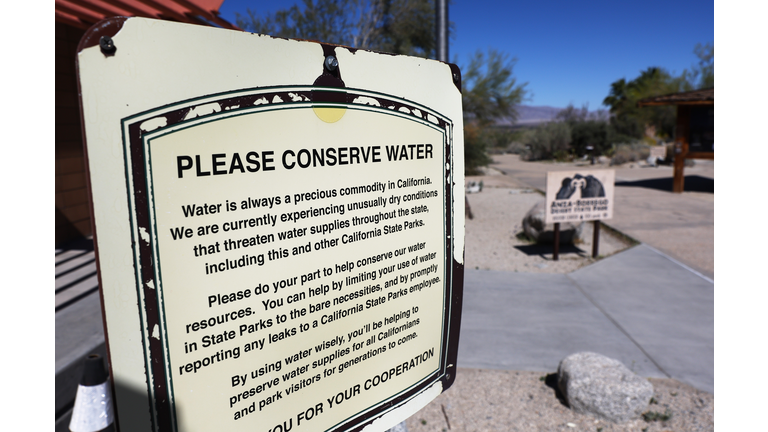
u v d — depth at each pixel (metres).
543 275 5.99
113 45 0.83
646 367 3.57
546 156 32.78
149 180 0.88
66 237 4.52
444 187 1.44
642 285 5.53
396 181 1.30
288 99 1.05
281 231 1.07
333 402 1.24
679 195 13.80
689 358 3.71
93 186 0.83
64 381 2.05
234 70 0.97
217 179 0.96
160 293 0.92
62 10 3.01
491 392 3.27
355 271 1.23
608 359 3.24
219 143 0.96
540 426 2.91
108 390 1.20
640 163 25.73
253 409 1.08
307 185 1.10
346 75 1.15
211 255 0.97
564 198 6.73
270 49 1.02
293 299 1.11
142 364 0.92
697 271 6.20
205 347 0.99
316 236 1.14
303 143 1.09
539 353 3.81
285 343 1.12
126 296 0.89
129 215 0.87
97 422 1.17
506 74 17.38
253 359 1.07
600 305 4.88
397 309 1.35
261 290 1.05
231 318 1.02
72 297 2.88
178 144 0.91
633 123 36.88
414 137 1.33
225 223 0.98
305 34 15.42
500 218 10.55
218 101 0.95
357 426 1.30
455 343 1.55
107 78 0.83
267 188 1.04
